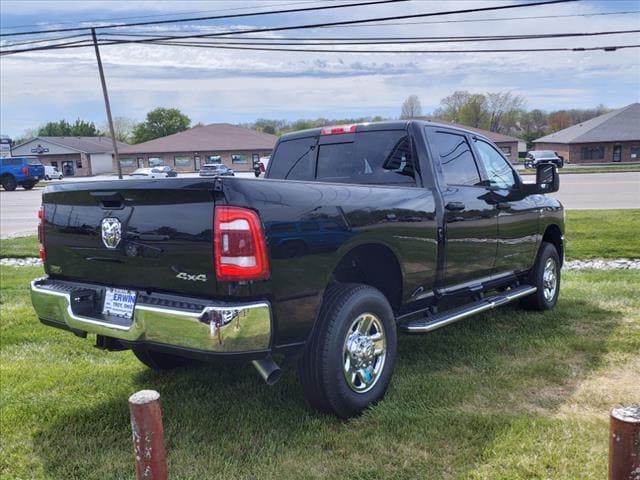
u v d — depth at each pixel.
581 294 7.22
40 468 3.37
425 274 4.42
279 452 3.42
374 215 3.88
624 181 32.53
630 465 1.99
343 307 3.63
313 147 5.34
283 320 3.31
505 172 5.71
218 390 4.34
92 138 82.56
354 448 3.43
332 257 3.57
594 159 63.50
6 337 5.77
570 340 5.31
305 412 3.87
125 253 3.51
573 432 3.53
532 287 5.96
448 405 3.96
